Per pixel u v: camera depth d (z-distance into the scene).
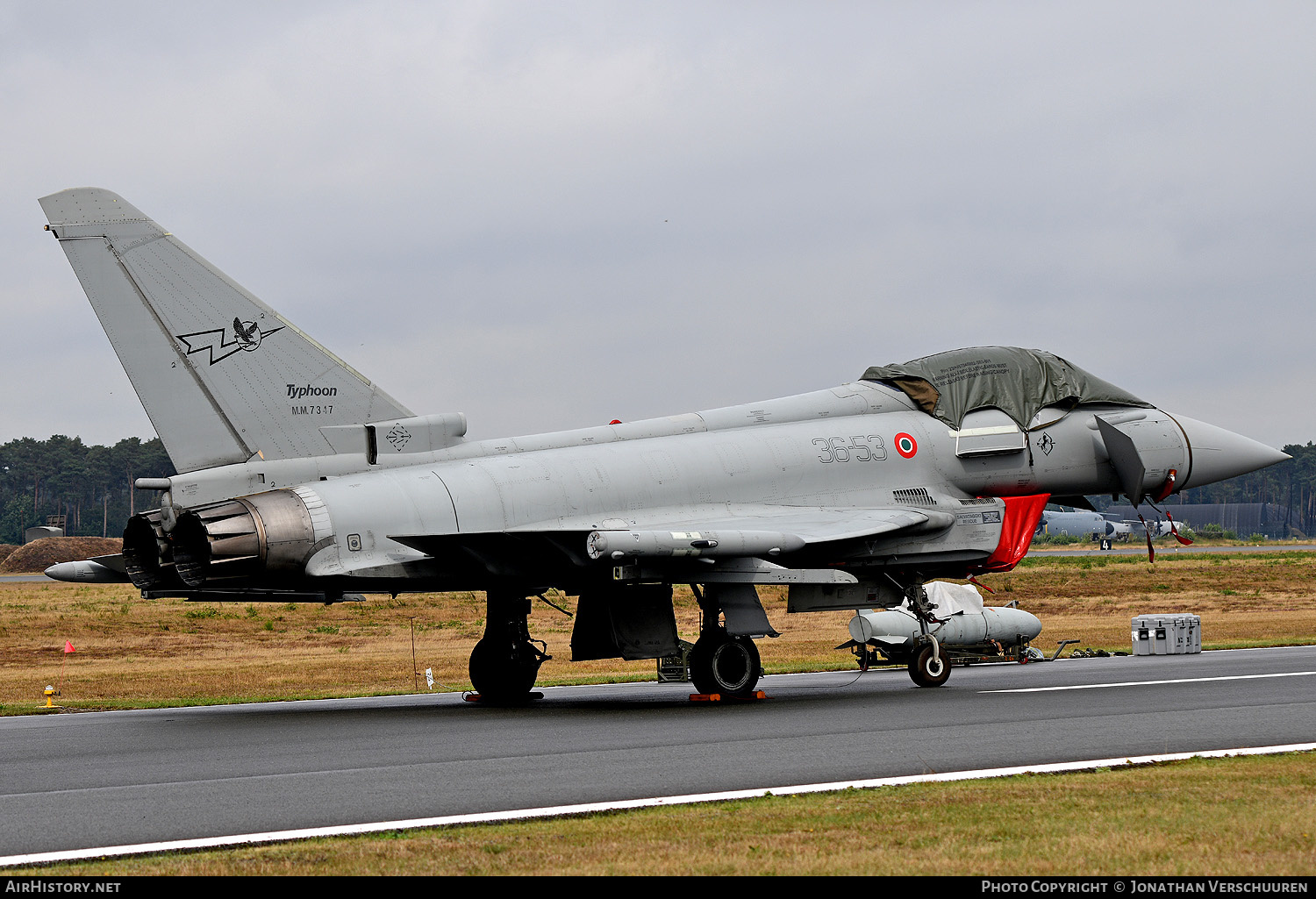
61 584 163.12
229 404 37.84
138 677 61.62
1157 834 17.56
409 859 17.05
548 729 32.47
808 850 17.11
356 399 39.75
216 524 35.19
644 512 41.59
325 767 25.97
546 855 17.06
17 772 26.02
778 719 33.59
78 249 36.94
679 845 17.53
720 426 45.94
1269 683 40.44
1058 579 129.50
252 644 86.06
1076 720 31.22
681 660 46.56
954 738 28.20
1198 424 51.94
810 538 40.25
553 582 41.25
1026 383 50.09
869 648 57.75
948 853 16.84
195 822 20.09
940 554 46.19
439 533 37.34
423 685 55.06
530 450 42.09
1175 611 100.62
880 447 46.81
